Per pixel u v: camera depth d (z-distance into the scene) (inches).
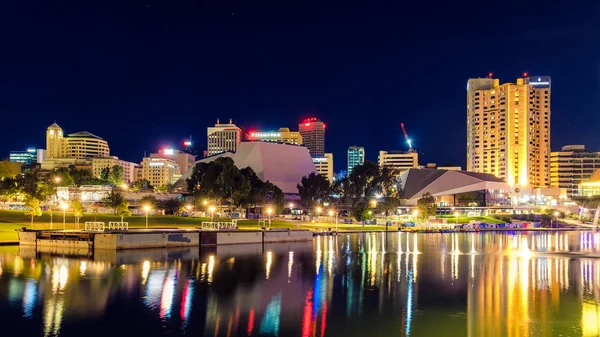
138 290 2297.0
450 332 1699.1
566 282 2623.0
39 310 1919.3
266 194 7298.2
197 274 2746.1
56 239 3900.1
